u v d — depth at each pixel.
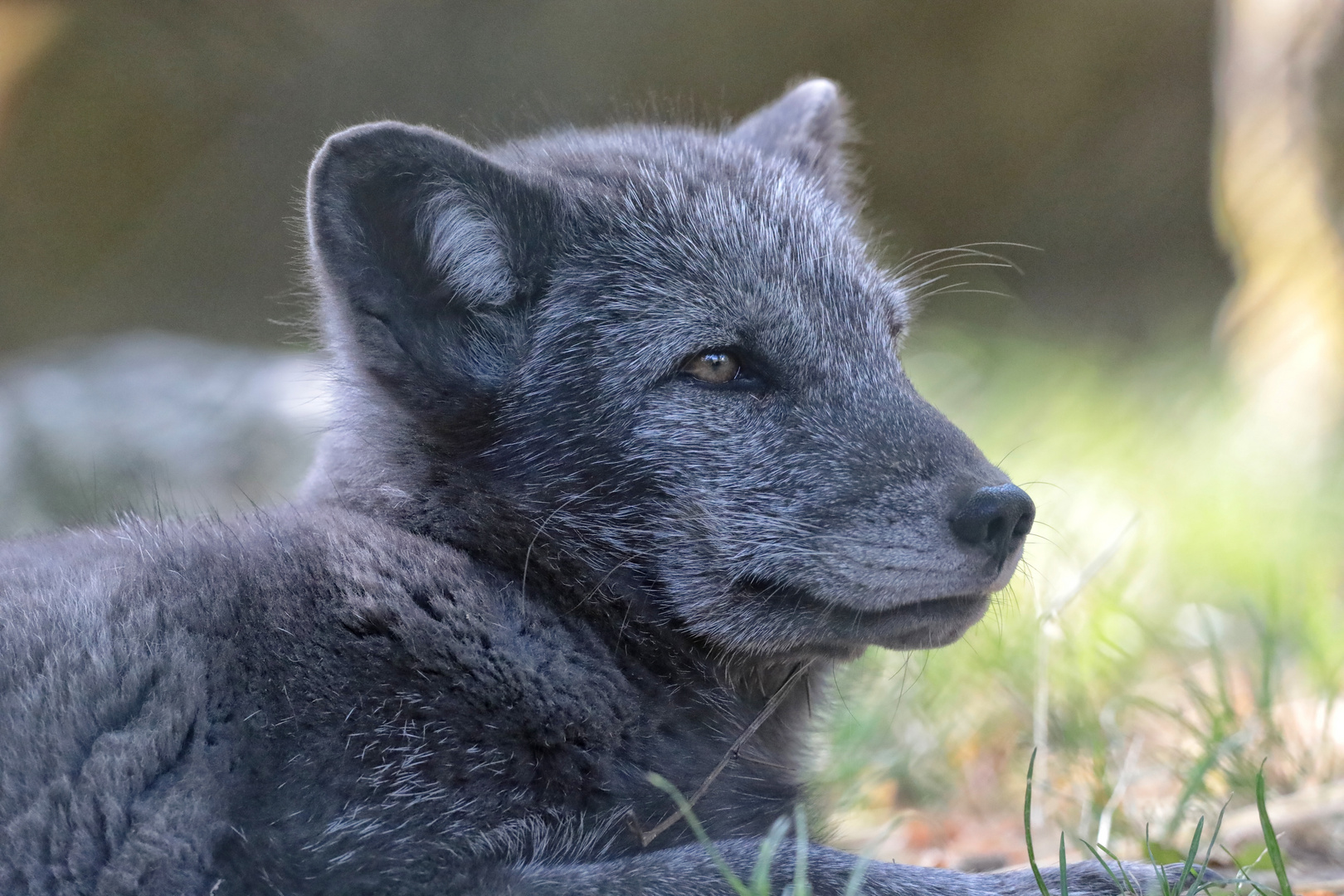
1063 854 6.17
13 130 25.27
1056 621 9.87
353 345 7.14
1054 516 14.02
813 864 6.41
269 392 17.08
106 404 16.91
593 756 6.60
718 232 7.67
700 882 6.11
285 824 5.98
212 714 6.16
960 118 29.41
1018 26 28.91
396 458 7.37
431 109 26.52
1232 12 18.72
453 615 6.50
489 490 7.17
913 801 10.32
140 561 6.80
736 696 7.48
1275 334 17.77
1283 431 16.97
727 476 7.17
